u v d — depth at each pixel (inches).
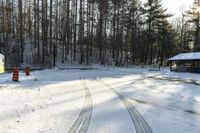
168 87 779.4
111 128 307.4
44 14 1803.6
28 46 1979.6
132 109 429.4
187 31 2615.7
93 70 1681.8
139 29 2618.1
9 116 339.3
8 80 777.6
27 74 1003.3
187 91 699.4
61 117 352.2
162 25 2544.3
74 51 1983.3
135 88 723.4
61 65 1840.6
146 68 2108.8
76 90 636.1
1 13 1892.2
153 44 2812.5
